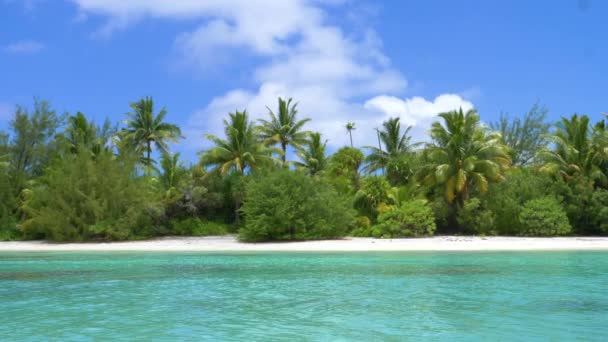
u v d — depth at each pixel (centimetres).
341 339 809
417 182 3888
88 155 3784
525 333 838
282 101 5200
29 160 4669
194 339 817
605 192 3538
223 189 4478
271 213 3231
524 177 3791
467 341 790
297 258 2280
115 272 1792
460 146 3706
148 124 5288
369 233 3616
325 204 3338
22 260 2333
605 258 2112
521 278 1506
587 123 3838
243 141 4419
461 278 1520
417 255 2338
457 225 3850
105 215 3591
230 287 1397
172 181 4384
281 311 1045
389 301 1146
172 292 1313
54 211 3519
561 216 3412
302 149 5072
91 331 874
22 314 1024
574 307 1052
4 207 4069
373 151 4716
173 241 3534
